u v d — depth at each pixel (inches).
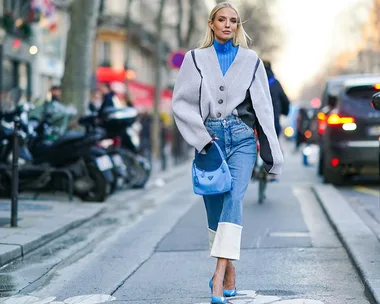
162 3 1360.7
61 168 518.9
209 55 226.2
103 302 241.4
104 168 521.3
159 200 559.5
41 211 455.5
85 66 783.7
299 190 608.7
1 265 302.4
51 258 321.4
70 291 258.7
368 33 1955.0
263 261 305.1
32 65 1344.7
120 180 631.8
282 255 317.1
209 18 229.0
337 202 485.4
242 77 224.8
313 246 338.0
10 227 380.2
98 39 2161.7
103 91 610.5
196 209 493.0
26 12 1181.1
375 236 340.2
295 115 2194.9
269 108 226.4
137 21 2391.7
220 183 219.3
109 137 577.6
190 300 241.1
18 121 383.6
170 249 339.9
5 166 513.0
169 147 1696.6
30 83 1331.2
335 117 622.5
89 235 385.7
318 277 273.4
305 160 990.4
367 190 604.7
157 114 1342.3
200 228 402.9
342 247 334.6
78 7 777.6
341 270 285.3
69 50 783.7
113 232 395.9
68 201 516.1
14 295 253.3
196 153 225.6
